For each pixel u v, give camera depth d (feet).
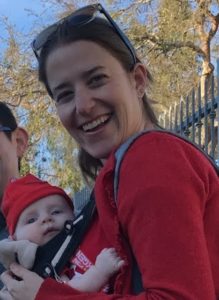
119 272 5.91
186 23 47.80
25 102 48.67
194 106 18.02
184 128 18.79
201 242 5.34
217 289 5.61
